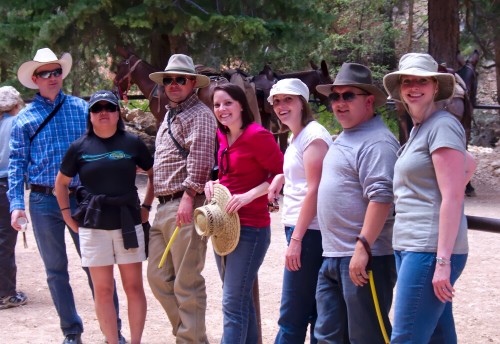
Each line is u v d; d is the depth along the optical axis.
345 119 3.86
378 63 24.23
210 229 4.32
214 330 5.88
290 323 4.37
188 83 4.86
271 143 4.46
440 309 3.41
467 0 17.08
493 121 22.33
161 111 11.67
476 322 6.04
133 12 13.95
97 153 4.84
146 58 17.03
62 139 5.42
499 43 18.06
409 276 3.38
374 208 3.64
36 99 5.49
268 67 12.80
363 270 3.66
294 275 4.31
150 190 5.18
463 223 3.47
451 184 3.29
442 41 14.73
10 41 15.32
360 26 23.17
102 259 4.88
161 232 4.95
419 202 3.40
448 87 3.47
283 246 9.13
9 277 6.65
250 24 14.29
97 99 4.76
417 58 3.50
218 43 16.19
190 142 4.74
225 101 4.41
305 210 4.14
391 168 3.67
